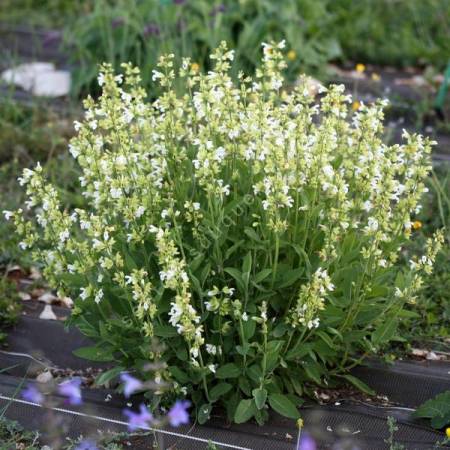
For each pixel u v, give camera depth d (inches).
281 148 59.5
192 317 56.6
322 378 66.5
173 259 56.4
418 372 67.8
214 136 61.3
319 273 57.8
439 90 110.0
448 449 60.2
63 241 61.9
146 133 63.4
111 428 61.6
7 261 81.5
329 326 62.3
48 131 100.1
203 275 59.1
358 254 64.1
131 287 58.7
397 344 71.2
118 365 64.5
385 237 61.7
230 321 60.7
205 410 61.1
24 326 74.0
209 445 58.6
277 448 60.2
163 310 59.9
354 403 65.4
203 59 110.3
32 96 108.5
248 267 58.7
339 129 64.4
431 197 85.7
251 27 112.0
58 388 63.7
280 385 63.7
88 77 111.7
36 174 60.6
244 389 61.1
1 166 95.6
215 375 60.5
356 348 68.9
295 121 60.6
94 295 60.9
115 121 61.4
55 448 57.7
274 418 63.1
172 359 62.8
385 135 101.5
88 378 68.5
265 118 60.3
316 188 60.8
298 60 112.0
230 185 63.0
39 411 63.1
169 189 61.3
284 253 63.4
